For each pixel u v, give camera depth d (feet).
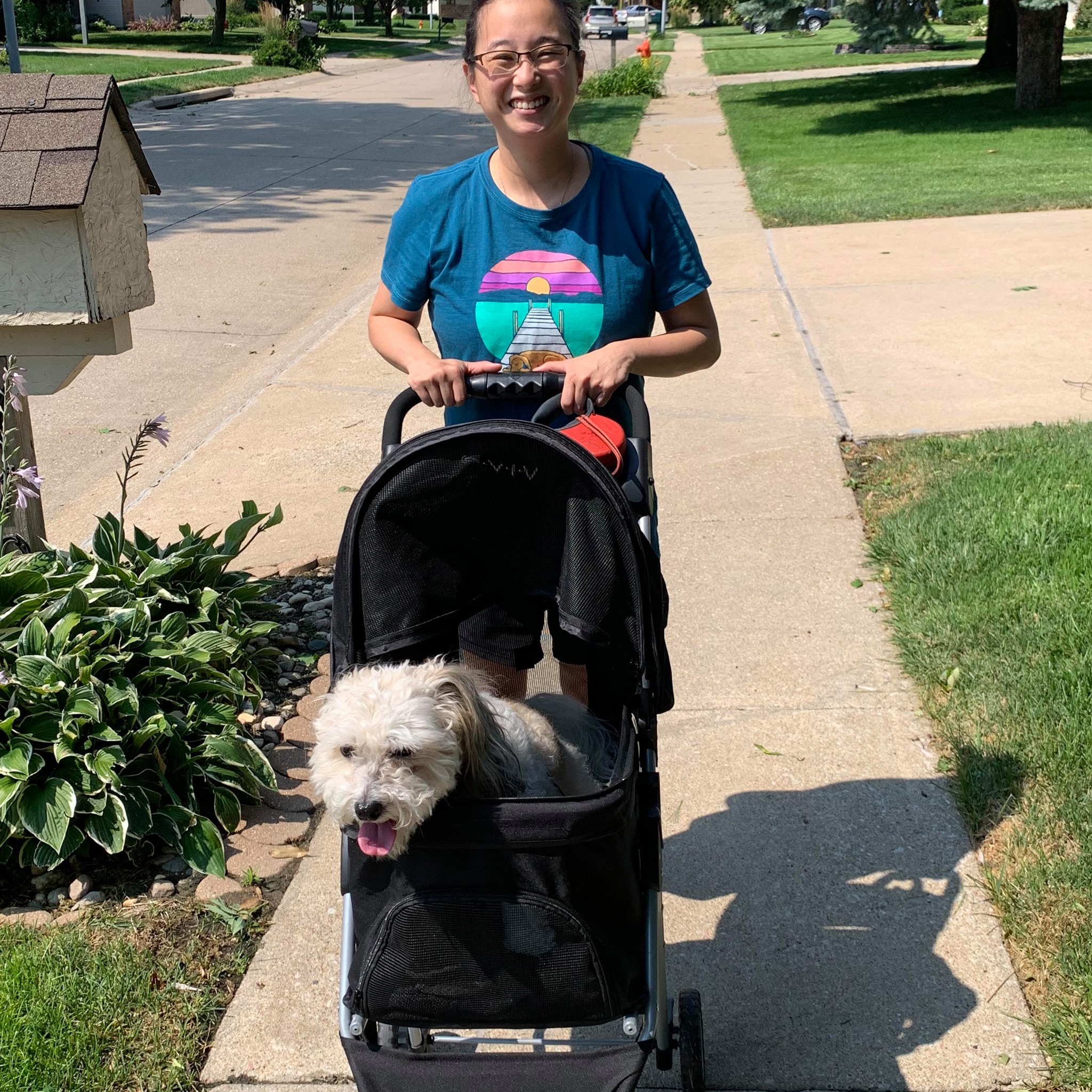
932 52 122.72
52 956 9.97
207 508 19.61
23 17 138.31
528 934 6.82
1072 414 21.33
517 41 8.18
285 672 14.70
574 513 7.68
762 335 27.53
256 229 42.19
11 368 12.48
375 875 7.02
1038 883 10.23
